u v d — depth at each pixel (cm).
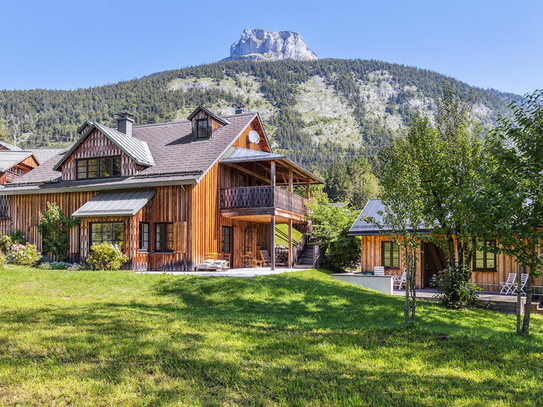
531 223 941
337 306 1343
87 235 2023
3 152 3428
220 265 2006
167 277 1600
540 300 1778
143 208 2003
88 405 501
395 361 702
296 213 2498
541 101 976
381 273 2127
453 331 1060
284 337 838
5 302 1167
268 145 2903
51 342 742
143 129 2784
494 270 1975
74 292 1420
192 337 808
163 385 564
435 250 2302
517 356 756
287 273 1859
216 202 2212
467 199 1001
